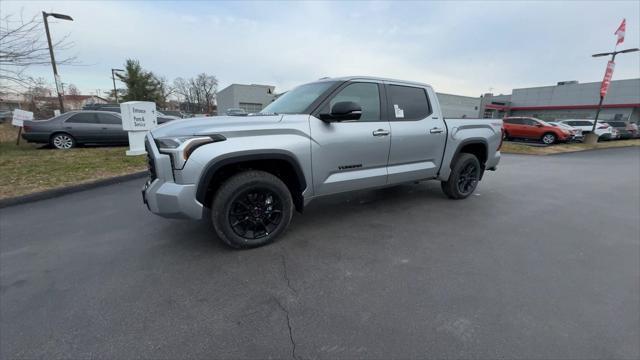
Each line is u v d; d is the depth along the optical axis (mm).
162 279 2549
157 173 2729
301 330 1961
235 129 2799
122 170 6969
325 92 3402
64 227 3727
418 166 4203
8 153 8984
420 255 3014
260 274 2629
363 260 2895
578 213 4477
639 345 1854
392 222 3908
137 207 4570
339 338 1894
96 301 2254
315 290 2402
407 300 2279
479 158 5164
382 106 3793
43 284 2475
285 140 3006
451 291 2402
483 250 3148
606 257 3035
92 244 3225
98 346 1823
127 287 2434
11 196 4789
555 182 6836
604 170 8789
